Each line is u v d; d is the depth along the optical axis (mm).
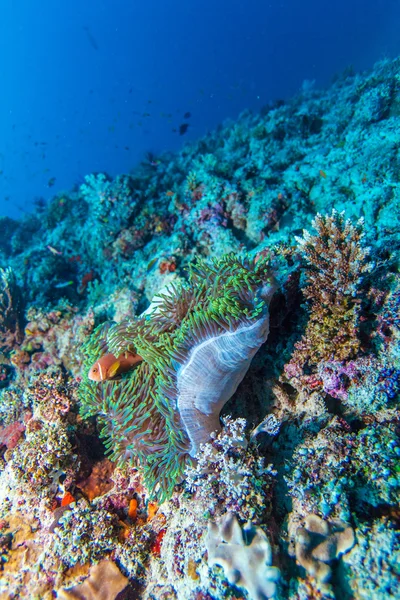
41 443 562
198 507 384
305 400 431
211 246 841
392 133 772
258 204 834
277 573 298
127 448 446
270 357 470
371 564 288
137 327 474
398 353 391
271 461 399
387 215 625
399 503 311
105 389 484
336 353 408
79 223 1258
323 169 849
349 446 356
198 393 384
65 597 413
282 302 460
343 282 409
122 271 1053
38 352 855
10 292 969
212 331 379
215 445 388
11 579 474
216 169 1056
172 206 1043
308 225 760
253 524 336
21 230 1594
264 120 1591
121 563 441
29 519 532
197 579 356
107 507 500
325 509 322
